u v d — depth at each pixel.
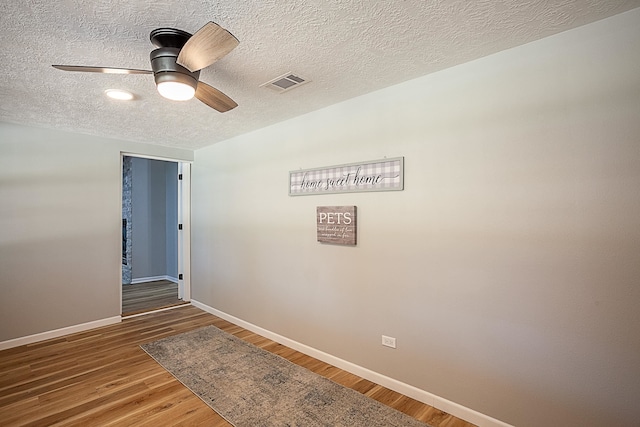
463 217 1.89
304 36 1.57
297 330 2.90
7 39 1.55
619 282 1.44
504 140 1.75
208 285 4.09
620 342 1.44
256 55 1.76
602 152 1.48
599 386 1.49
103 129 3.23
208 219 4.09
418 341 2.09
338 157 2.54
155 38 1.53
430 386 2.04
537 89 1.64
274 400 2.11
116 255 3.63
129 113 2.71
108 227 3.57
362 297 2.39
